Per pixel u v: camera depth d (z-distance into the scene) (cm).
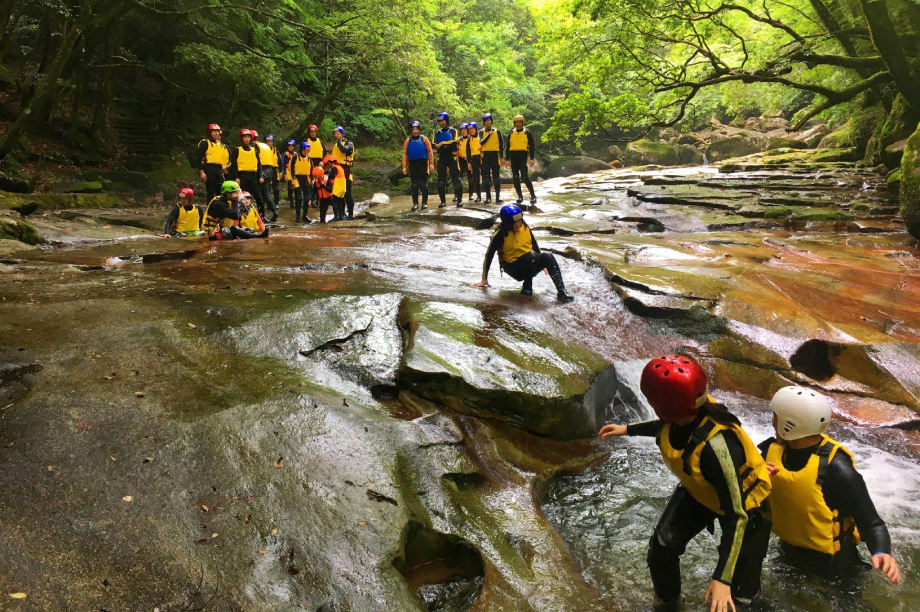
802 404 270
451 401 430
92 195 1566
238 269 711
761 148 3195
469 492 352
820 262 816
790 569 296
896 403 504
